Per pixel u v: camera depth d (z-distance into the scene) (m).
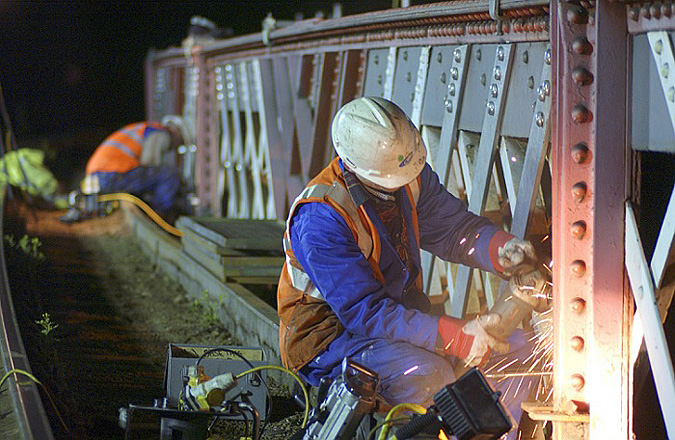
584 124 3.77
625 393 3.85
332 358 4.19
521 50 4.55
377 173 4.04
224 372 4.81
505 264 4.22
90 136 27.09
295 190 8.94
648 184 4.70
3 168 14.84
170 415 4.22
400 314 3.98
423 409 3.70
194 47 12.50
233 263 7.75
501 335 3.92
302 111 8.51
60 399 5.26
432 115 5.64
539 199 4.71
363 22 6.33
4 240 9.59
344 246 4.07
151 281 9.83
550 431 4.50
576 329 3.87
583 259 3.83
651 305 3.60
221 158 12.12
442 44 5.41
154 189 13.70
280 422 5.24
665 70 3.43
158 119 16.62
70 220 13.57
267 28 8.89
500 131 4.79
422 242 4.58
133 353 6.99
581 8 3.72
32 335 6.38
